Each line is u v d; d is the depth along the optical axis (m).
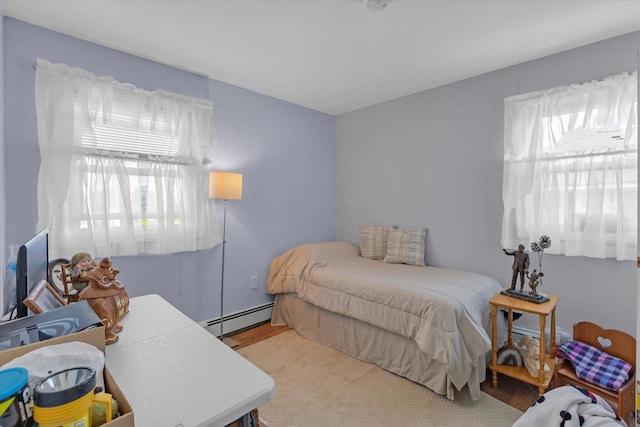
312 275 2.79
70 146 2.01
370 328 2.36
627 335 1.75
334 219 4.01
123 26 1.98
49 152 1.96
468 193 2.83
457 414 1.78
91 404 0.57
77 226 2.04
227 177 2.58
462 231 2.88
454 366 1.82
